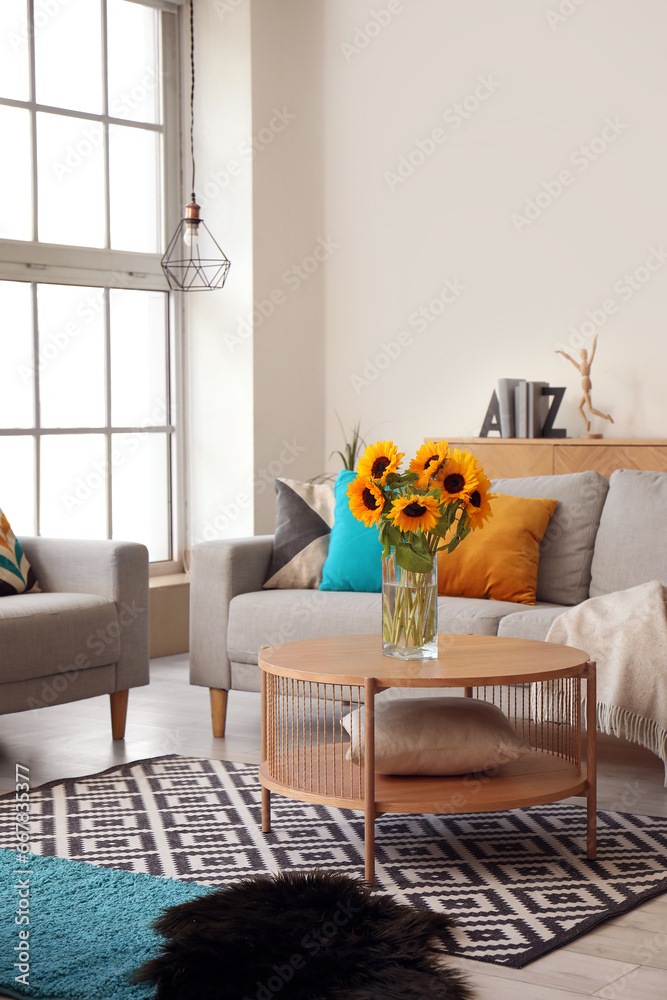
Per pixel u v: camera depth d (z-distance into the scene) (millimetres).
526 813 3072
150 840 2836
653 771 3455
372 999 1925
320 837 2869
